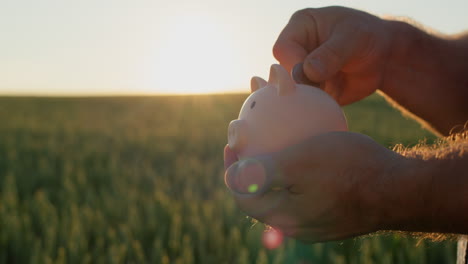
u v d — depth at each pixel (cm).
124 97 5016
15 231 514
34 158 1149
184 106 3684
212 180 873
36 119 2309
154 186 807
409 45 173
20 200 767
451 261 423
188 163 1011
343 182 97
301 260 428
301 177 101
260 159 104
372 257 443
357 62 169
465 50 178
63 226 533
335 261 410
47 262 432
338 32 157
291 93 135
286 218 107
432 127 186
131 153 1245
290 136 129
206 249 506
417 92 177
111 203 632
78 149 1288
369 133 1527
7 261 498
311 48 164
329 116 133
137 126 1952
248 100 143
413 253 427
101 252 492
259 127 132
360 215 98
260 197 107
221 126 1902
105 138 1538
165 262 435
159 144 1320
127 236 496
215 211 607
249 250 463
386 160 97
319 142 101
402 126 1866
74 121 2233
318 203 101
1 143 1370
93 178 853
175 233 498
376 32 164
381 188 93
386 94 188
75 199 674
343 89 181
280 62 165
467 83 173
